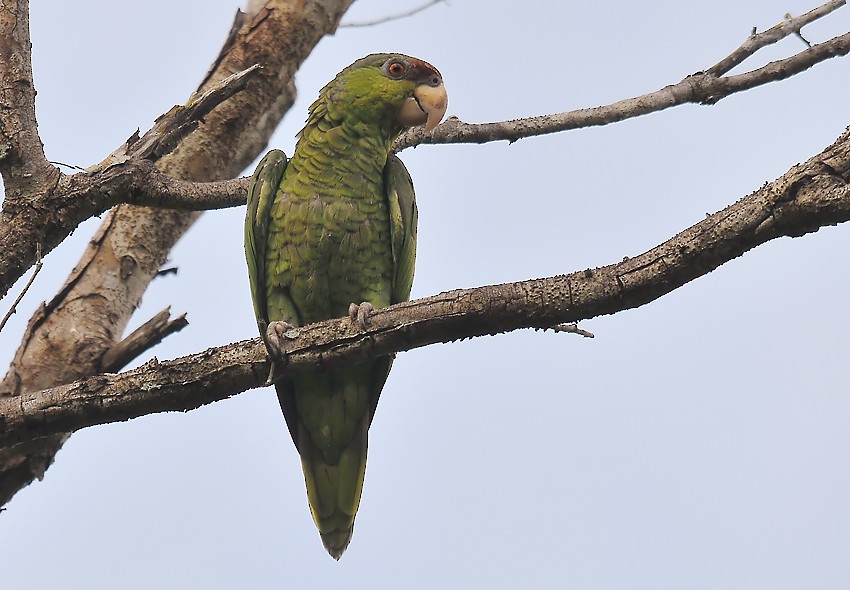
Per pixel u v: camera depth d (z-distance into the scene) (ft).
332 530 36.19
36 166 28.50
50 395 25.41
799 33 37.52
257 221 35.96
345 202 36.27
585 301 23.62
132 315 37.47
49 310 36.17
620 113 38.34
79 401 25.27
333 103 38.17
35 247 28.35
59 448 34.65
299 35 41.63
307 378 34.91
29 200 28.32
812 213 21.34
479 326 24.62
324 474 36.24
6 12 28.63
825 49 36.99
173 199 31.45
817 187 21.26
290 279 36.22
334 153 36.96
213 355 25.46
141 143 30.25
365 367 35.19
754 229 21.98
